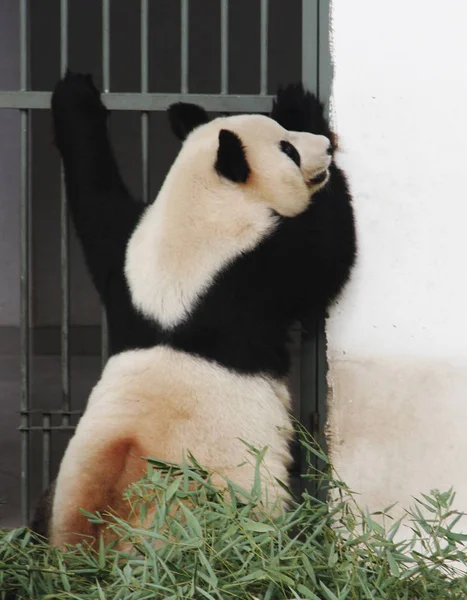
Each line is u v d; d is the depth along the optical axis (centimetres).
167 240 714
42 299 2173
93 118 781
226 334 702
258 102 786
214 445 682
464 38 739
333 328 755
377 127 747
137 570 559
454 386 756
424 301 754
